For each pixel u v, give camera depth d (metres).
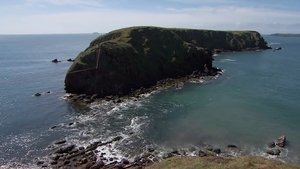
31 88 94.88
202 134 53.03
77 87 83.69
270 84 94.19
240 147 47.47
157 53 104.69
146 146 48.44
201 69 111.44
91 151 46.91
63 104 74.81
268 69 124.44
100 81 83.06
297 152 45.41
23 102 77.69
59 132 55.53
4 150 48.03
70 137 52.94
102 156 45.22
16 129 57.69
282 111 65.75
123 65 88.88
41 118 64.31
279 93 82.31
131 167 41.31
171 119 61.38
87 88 82.81
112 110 68.56
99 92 81.75
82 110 69.38
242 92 83.50
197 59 112.44
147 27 115.44
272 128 55.44
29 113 68.06
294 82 97.62
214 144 48.81
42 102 77.19
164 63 103.19
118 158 44.53
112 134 53.88
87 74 83.50
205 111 66.44
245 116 62.56
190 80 98.75
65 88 86.25
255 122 58.81
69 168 41.78
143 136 52.62
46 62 167.12
